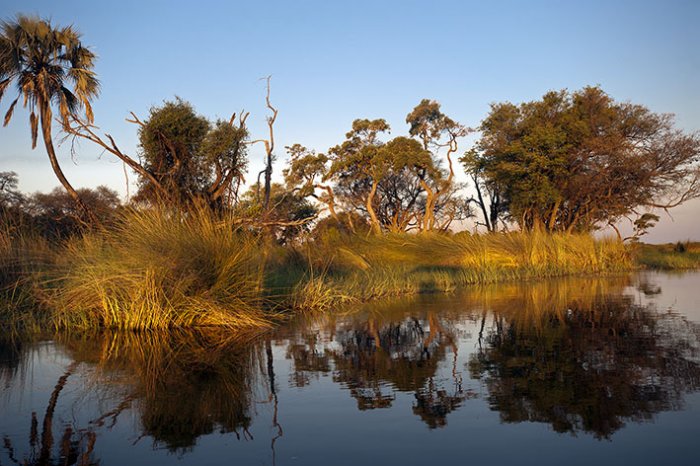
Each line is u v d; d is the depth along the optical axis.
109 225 10.62
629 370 5.47
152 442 3.80
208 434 3.93
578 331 7.80
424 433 3.85
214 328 8.86
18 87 20.39
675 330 7.77
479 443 3.64
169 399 4.82
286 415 4.31
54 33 20.86
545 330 7.94
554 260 22.08
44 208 17.94
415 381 5.25
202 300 9.16
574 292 13.66
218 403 4.68
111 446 3.74
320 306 11.17
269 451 3.58
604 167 30.56
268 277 12.29
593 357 6.09
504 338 7.38
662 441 3.61
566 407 4.34
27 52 20.44
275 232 20.03
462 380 5.24
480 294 13.52
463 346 6.90
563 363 5.84
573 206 33.00
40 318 9.72
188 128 21.45
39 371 5.98
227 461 3.43
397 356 6.42
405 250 21.42
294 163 40.75
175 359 6.52
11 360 6.59
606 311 9.88
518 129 33.38
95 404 4.71
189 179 20.64
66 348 7.35
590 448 3.51
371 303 11.98
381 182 44.28
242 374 5.70
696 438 3.65
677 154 30.09
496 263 21.11
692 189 30.42
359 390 5.00
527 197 30.78
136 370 5.97
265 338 7.86
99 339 8.03
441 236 22.83
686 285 15.55
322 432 3.91
